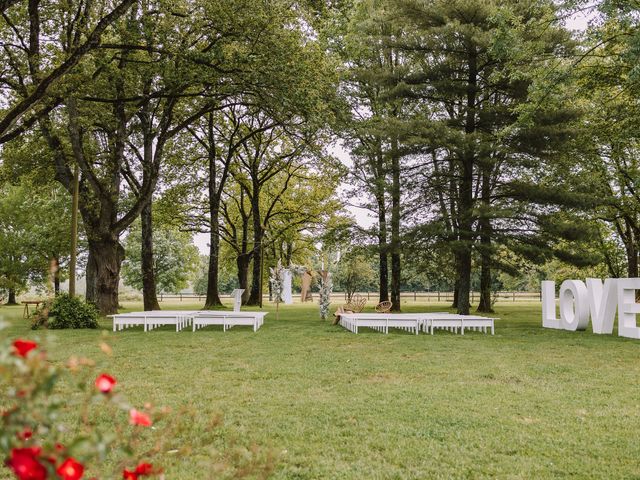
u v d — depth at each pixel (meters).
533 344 13.64
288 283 43.66
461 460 4.84
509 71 19.78
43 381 1.68
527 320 22.83
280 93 16.73
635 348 12.84
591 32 15.13
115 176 20.50
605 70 19.23
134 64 18.00
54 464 1.61
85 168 18.81
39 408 1.69
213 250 29.95
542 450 5.13
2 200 35.97
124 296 55.22
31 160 21.59
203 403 6.89
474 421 6.11
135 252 50.91
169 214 32.28
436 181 21.75
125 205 30.88
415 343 13.81
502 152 20.05
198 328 18.12
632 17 13.92
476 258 22.03
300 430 5.71
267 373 9.20
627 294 15.41
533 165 20.03
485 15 20.34
